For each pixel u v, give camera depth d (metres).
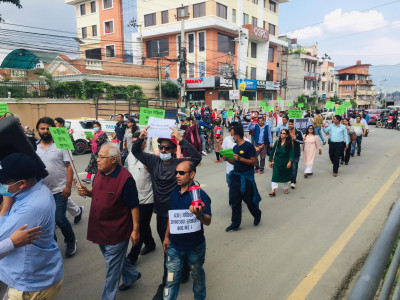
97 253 4.63
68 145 3.41
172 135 3.52
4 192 2.23
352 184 8.34
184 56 25.70
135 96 23.23
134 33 37.25
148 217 4.25
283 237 5.09
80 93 19.97
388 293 1.71
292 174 7.99
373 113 31.55
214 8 32.41
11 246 2.06
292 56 49.75
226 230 5.34
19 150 2.54
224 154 4.93
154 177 3.65
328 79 62.09
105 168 3.00
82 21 42.00
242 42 35.97
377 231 5.27
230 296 3.54
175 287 2.97
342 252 4.55
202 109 23.38
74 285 3.81
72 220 5.92
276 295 3.56
